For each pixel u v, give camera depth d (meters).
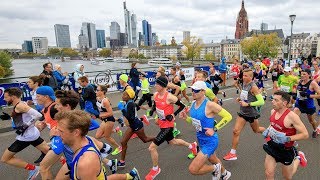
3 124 7.42
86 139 2.19
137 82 11.76
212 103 3.59
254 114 4.96
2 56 58.34
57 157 3.60
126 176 3.32
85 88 5.63
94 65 88.88
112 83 13.38
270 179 3.53
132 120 4.49
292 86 7.91
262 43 82.88
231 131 6.93
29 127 3.99
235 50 142.88
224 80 15.48
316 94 5.87
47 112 4.02
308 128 7.09
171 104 4.34
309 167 4.68
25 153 5.48
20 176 4.47
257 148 5.66
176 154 5.36
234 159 5.00
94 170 2.00
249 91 4.91
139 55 161.00
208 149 3.63
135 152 5.46
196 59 103.00
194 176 4.41
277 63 12.04
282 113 3.35
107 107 4.92
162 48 168.62
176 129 6.60
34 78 5.78
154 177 4.26
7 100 3.84
